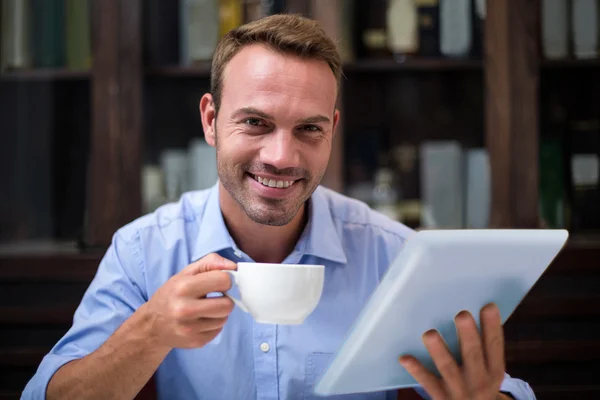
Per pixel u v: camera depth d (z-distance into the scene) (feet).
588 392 6.48
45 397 3.32
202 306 2.71
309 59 3.26
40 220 7.24
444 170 7.09
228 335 3.77
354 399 3.77
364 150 7.32
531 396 3.41
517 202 6.80
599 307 6.59
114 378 3.07
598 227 6.97
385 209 7.26
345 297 3.96
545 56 6.88
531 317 6.62
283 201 3.34
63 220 7.23
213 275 2.72
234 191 3.41
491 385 2.95
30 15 6.97
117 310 3.77
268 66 3.22
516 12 6.75
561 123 7.14
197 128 7.17
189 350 3.78
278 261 4.01
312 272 2.72
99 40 6.83
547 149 6.99
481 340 2.93
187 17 7.03
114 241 4.08
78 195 7.18
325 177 7.00
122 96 6.83
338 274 3.99
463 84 7.33
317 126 3.30
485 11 6.82
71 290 6.72
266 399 3.76
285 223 3.42
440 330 2.90
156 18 7.02
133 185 6.84
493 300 2.89
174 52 7.09
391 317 2.68
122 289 3.89
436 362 2.89
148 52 7.00
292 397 3.76
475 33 7.00
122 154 6.84
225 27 7.00
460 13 7.00
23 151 7.20
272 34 3.24
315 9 6.85
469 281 2.73
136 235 4.06
